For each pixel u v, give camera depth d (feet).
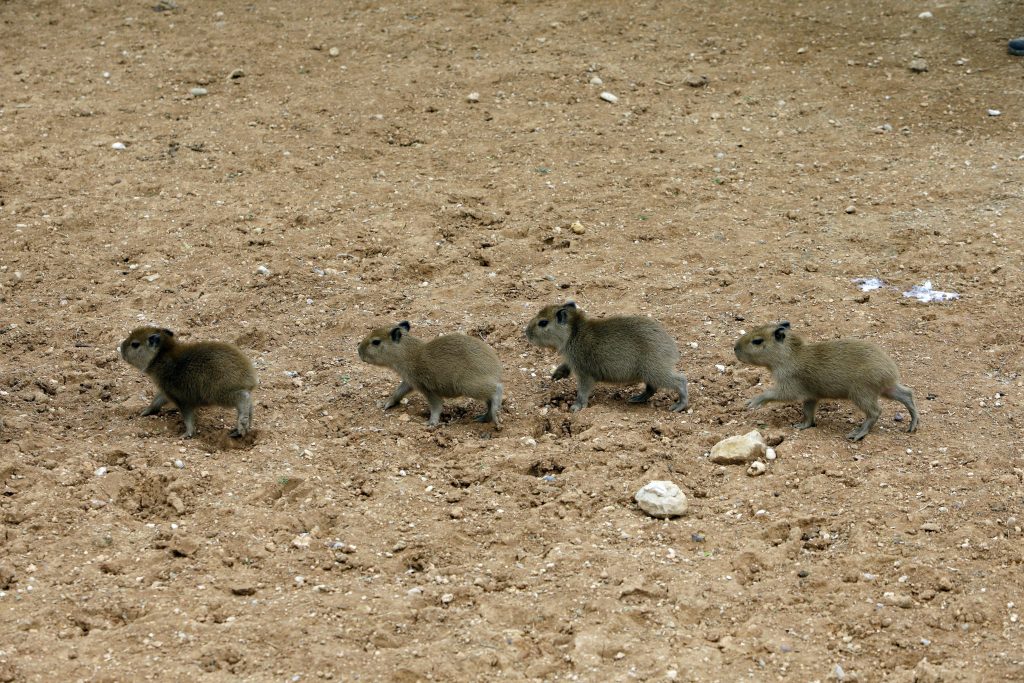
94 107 71.92
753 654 27.35
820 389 37.63
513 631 28.32
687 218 58.08
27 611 28.84
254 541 31.96
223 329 47.16
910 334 45.34
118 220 57.57
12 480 34.96
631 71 77.05
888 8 87.35
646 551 31.73
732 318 47.26
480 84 74.95
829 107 72.43
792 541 31.89
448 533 32.76
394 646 27.84
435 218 57.93
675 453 37.17
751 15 86.99
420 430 39.34
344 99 72.84
